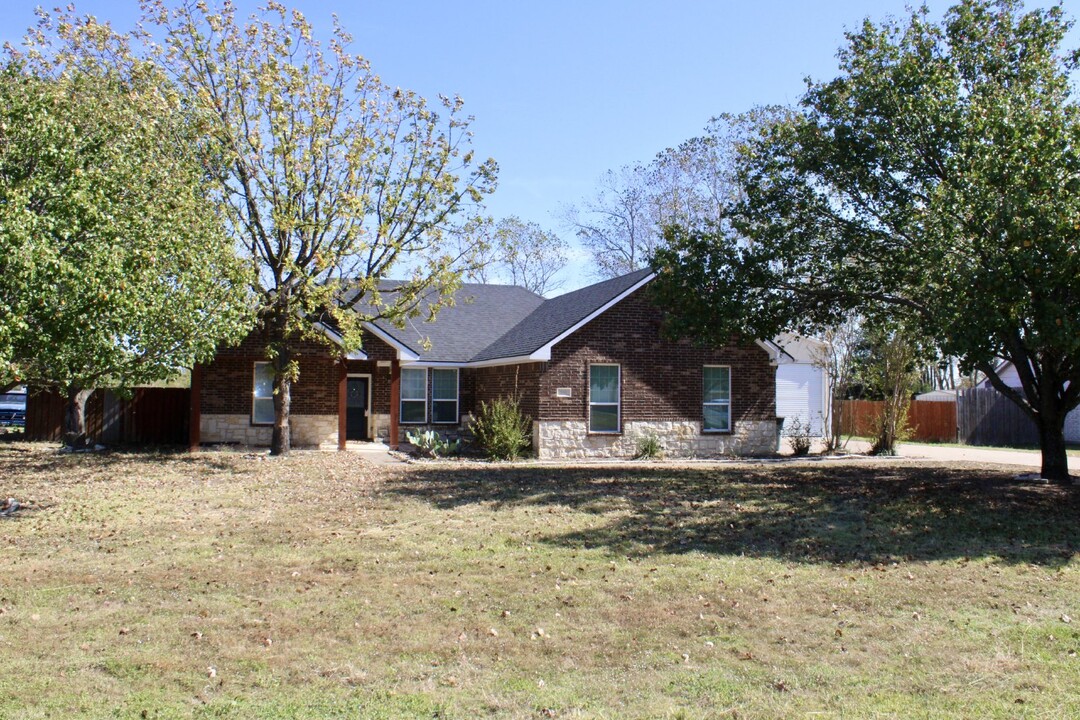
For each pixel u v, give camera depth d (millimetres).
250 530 11672
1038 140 13562
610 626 7348
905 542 11109
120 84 16797
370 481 16984
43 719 5297
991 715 5430
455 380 27328
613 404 23328
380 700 5672
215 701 5625
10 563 9648
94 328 11461
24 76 13305
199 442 23375
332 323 23312
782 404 34469
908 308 18672
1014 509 13664
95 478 17344
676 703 5645
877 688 5914
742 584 8844
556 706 5590
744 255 17922
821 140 16984
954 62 16344
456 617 7570
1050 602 8227
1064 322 12297
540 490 15555
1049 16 15945
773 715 5445
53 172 11586
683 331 18219
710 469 19953
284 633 7082
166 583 8703
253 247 20125
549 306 28906
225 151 18797
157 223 13250
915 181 16391
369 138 20078
